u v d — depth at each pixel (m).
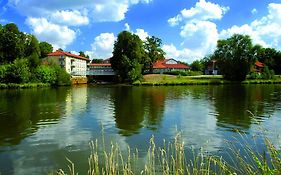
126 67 105.69
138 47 109.62
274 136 20.03
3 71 89.94
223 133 22.11
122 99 49.31
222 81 100.06
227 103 42.16
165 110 35.19
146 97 52.88
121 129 24.09
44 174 14.34
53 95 58.41
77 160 16.17
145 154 16.47
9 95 59.09
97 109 36.41
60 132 23.20
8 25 113.25
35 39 117.19
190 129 23.75
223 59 106.81
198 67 165.62
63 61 128.25
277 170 7.38
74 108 37.44
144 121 27.62
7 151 18.11
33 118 29.86
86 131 23.48
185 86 90.00
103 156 16.42
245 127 24.27
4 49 111.88
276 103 41.69
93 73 125.25
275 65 146.38
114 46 111.56
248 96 53.34
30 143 19.92
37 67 98.31
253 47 104.94
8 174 14.46
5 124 26.80
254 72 115.69
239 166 11.02
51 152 17.75
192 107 37.88
